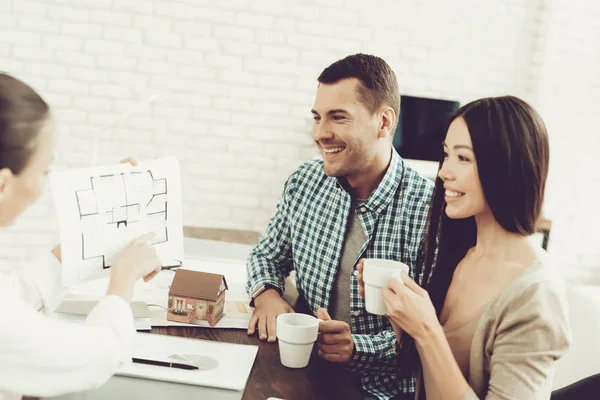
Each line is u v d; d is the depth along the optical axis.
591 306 1.35
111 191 0.96
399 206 1.31
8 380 0.68
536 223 0.88
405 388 1.25
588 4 3.38
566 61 3.42
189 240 1.91
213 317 1.09
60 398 0.78
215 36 3.21
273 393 0.85
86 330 0.74
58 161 3.15
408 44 3.35
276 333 1.04
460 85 3.41
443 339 0.83
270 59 3.26
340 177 1.34
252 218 3.35
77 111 3.14
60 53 3.09
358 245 1.32
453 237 1.02
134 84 3.17
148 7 3.13
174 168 1.04
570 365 1.31
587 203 3.52
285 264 1.49
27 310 0.70
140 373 0.86
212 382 0.85
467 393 0.81
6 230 3.10
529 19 3.41
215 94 3.25
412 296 0.84
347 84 1.24
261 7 3.22
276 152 3.33
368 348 1.12
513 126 0.85
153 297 1.20
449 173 0.91
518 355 0.80
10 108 0.67
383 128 1.28
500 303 0.86
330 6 3.26
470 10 3.37
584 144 3.49
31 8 3.04
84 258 0.94
